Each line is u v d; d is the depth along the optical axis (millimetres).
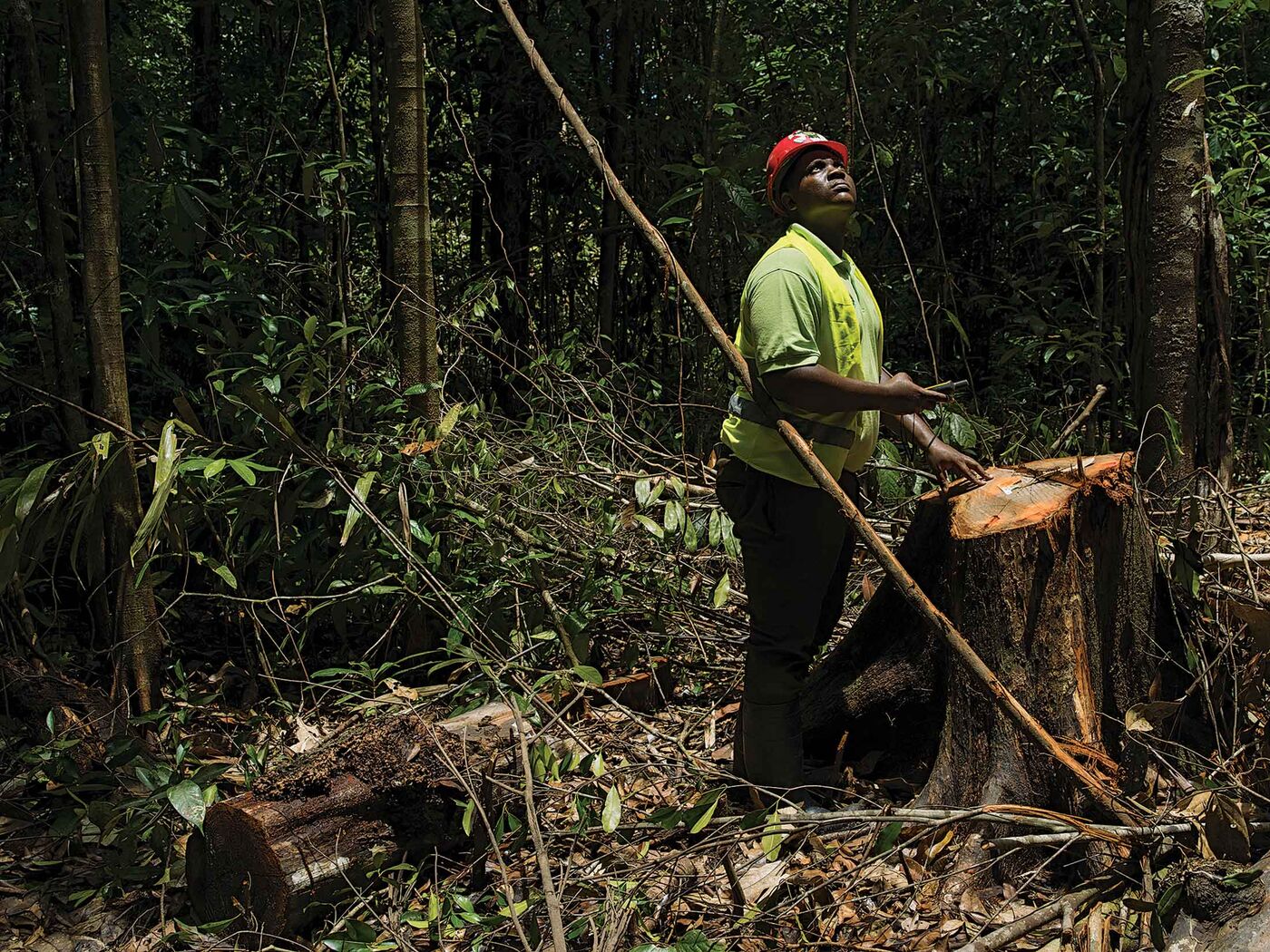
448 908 2502
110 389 3420
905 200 6922
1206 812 2318
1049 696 2711
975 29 6395
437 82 6023
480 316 4672
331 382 3836
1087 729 2697
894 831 2387
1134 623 2879
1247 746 2672
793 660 2945
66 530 3730
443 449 3875
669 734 3475
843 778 3086
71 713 3326
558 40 5730
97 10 3279
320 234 5008
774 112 5953
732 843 2473
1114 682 2855
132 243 4648
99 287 3379
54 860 2898
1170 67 3469
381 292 5180
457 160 6273
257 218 4777
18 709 3404
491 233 6379
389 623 3936
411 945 2459
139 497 3453
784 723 2949
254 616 3627
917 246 6812
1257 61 5953
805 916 2471
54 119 4688
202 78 5457
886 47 5688
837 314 2785
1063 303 5551
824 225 2875
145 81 5789
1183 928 2186
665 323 6234
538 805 2924
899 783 3031
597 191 6582
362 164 4199
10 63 4809
